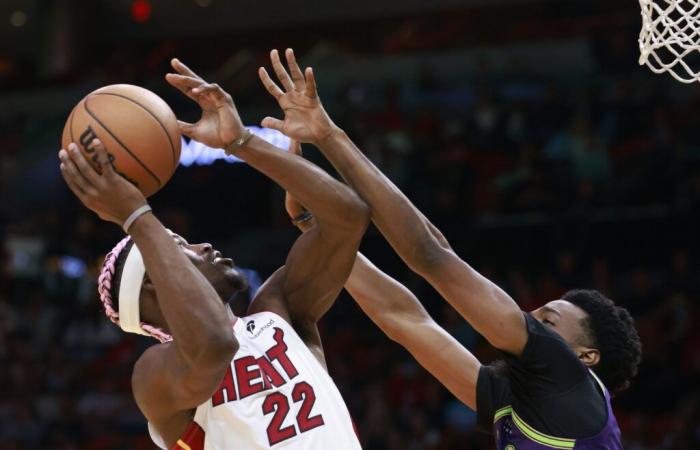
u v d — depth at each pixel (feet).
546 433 12.62
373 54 68.64
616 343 13.93
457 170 52.60
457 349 14.53
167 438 12.67
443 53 62.34
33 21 75.66
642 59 15.15
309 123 12.98
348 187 12.80
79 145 11.84
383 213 12.89
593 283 45.16
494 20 68.85
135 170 11.93
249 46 74.84
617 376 14.07
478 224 49.32
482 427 14.08
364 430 40.29
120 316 12.93
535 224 48.44
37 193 62.28
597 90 55.47
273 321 12.95
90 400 47.29
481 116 55.62
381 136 55.31
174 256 11.69
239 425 12.14
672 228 47.24
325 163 51.70
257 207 58.80
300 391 12.37
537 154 52.16
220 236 57.52
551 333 12.80
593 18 64.49
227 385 12.32
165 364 12.00
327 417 12.34
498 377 14.05
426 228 12.93
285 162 12.59
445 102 59.26
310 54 67.97
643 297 44.19
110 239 57.47
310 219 14.38
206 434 12.21
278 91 13.12
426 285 46.91
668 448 37.32
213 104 12.64
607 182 49.70
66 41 71.41
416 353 14.75
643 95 53.67
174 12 73.67
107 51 76.23
